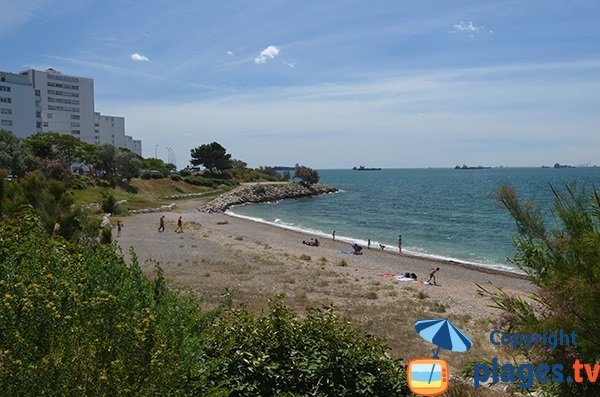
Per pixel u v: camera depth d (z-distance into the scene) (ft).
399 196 393.91
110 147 285.84
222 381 17.30
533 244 19.72
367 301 74.23
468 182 619.26
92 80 446.60
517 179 617.62
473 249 150.20
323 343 21.03
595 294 16.99
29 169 192.75
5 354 10.64
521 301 19.94
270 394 18.79
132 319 14.01
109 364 12.18
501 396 23.04
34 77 409.08
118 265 21.16
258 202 337.93
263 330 20.90
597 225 18.44
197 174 396.57
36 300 12.50
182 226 173.47
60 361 11.39
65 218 36.24
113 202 196.75
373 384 20.18
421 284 93.61
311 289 80.53
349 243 158.40
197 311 21.11
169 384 12.98
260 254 119.44
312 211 276.62
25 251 19.93
